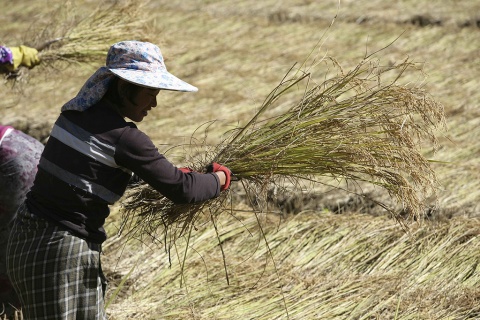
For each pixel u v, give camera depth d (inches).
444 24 691.4
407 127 225.0
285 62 628.1
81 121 201.6
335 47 654.5
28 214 206.4
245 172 230.7
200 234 338.3
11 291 279.4
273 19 763.4
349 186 373.7
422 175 227.5
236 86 573.9
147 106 208.4
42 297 203.8
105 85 201.6
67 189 201.8
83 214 204.5
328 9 767.1
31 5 840.9
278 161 228.1
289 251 325.7
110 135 200.1
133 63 202.4
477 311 269.9
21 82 357.4
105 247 335.6
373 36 676.7
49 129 510.9
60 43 379.9
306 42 679.1
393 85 228.4
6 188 273.1
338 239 332.2
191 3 828.6
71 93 577.9
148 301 293.0
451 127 460.8
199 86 577.9
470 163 403.5
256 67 618.5
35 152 279.1
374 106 226.5
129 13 396.2
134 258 323.3
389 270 305.4
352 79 232.8
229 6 805.9
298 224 345.4
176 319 277.7
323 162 227.9
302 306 279.1
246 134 240.2
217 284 300.2
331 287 292.7
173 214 234.4
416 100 224.7
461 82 548.7
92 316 207.9
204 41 695.7
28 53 341.7
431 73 567.5
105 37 385.7
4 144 274.8
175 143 452.4
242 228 343.9
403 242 323.0
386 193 362.6
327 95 231.8
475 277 293.6
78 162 200.7
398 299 276.7
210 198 214.4
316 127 228.1
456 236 322.3
